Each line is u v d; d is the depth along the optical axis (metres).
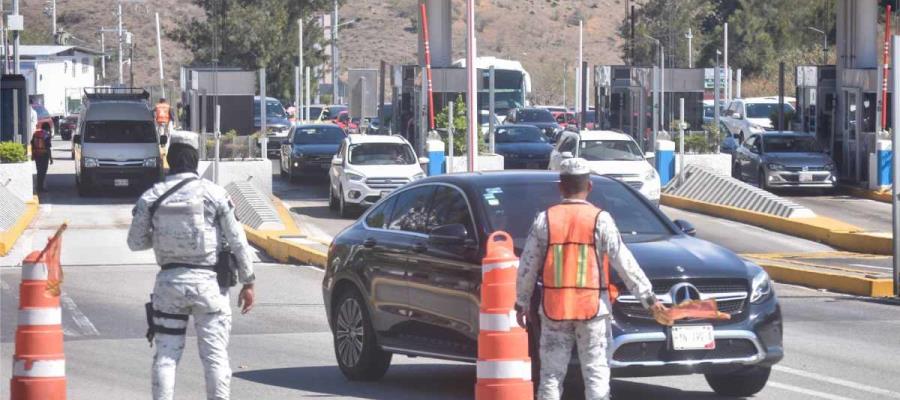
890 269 55.00
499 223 28.30
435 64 101.75
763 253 64.31
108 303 46.59
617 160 84.69
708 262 27.03
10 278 54.00
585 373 22.61
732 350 26.56
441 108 99.69
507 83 158.12
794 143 97.69
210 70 117.38
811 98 107.44
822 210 85.94
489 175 30.41
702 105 112.75
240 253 23.16
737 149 102.38
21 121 109.44
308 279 54.19
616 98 122.38
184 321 23.12
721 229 75.19
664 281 26.30
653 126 100.38
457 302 28.22
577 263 22.30
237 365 34.03
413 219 30.75
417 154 97.75
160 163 97.88
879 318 42.41
